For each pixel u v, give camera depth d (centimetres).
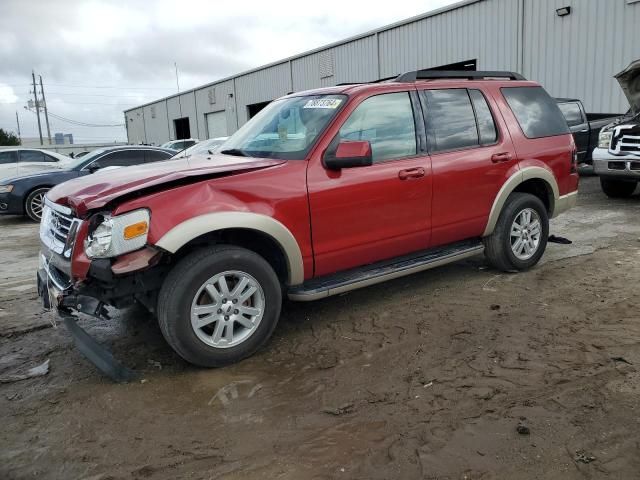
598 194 1052
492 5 1692
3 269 698
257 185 369
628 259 583
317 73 2566
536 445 271
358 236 420
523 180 521
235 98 3334
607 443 270
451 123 479
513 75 555
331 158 394
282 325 443
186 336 350
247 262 367
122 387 350
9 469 271
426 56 1956
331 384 344
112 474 264
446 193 468
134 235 329
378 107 436
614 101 1420
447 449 271
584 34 1462
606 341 384
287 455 273
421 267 466
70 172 1136
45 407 330
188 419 310
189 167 391
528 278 533
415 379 344
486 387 329
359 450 274
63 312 368
